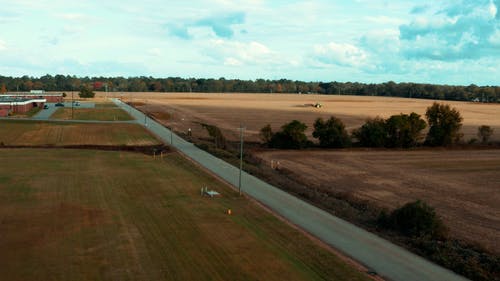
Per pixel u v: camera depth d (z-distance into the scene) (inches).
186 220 1352.1
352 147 3154.5
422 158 2763.3
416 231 1262.3
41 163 2269.9
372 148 3137.3
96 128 3826.3
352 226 1322.6
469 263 1051.3
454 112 3334.2
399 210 1323.8
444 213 1556.3
